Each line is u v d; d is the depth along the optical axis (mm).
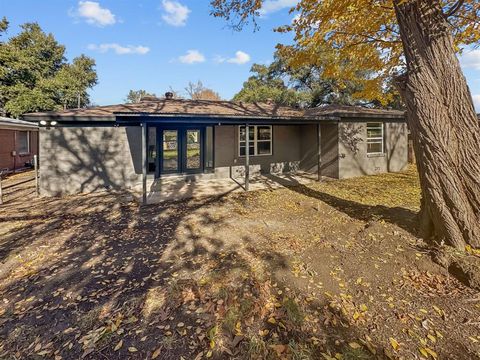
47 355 2234
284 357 2133
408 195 7676
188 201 7594
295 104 26688
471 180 3414
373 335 2344
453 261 3227
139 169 10094
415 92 3678
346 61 9242
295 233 4754
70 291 3166
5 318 2713
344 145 10922
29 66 20500
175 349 2264
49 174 8922
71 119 8047
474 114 3490
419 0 3578
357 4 5645
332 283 3137
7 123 12312
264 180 10781
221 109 9914
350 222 5094
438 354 2117
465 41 5680
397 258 3514
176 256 4023
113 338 2398
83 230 5289
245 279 3281
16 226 5566
